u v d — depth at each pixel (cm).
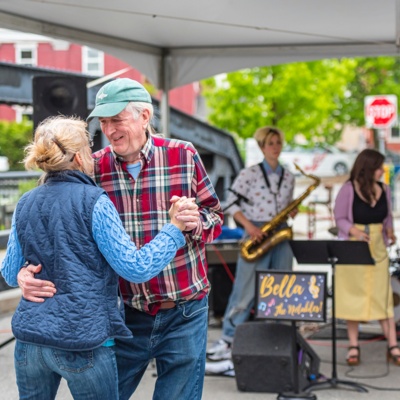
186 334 331
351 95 1838
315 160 2450
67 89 654
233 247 740
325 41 711
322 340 673
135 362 336
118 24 615
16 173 1399
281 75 1485
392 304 590
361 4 536
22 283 285
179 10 558
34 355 286
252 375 512
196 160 330
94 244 286
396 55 717
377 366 591
